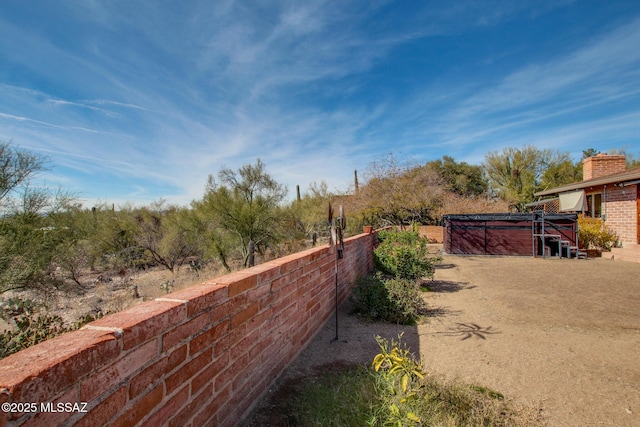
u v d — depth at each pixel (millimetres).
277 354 2986
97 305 8836
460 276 8375
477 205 21375
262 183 13641
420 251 7355
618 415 2465
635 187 11172
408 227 17000
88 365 1154
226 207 12703
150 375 1474
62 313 8148
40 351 1103
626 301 5707
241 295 2355
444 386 2740
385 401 2359
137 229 15617
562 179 25172
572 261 10727
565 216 11984
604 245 11891
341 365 3324
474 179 29641
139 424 1397
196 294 1877
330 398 2568
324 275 4582
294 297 3436
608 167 15203
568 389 2848
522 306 5484
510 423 2336
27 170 7680
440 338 4086
